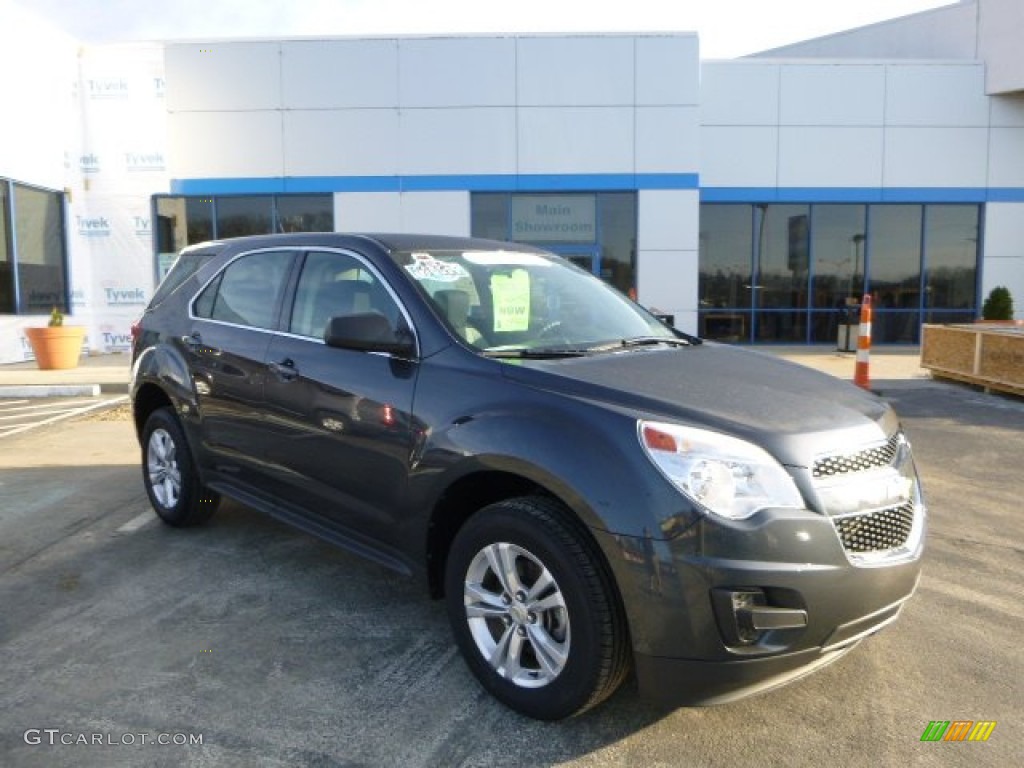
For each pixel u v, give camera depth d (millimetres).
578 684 2752
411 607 3980
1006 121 17703
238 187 16766
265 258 4520
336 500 3754
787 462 2695
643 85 16234
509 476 3082
